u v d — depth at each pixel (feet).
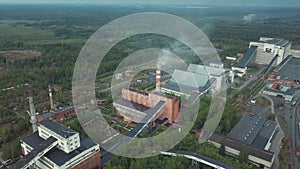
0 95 511.40
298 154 331.98
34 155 258.98
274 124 388.98
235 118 413.18
